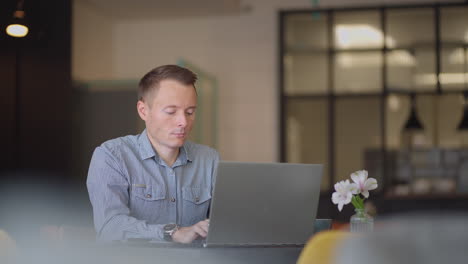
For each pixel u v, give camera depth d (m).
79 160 6.37
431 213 0.84
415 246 0.83
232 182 1.69
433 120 7.57
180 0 7.27
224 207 1.69
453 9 7.50
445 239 0.81
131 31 8.27
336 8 7.73
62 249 1.66
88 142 6.39
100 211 2.11
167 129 2.12
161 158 2.28
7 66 4.81
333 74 7.81
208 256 1.62
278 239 1.76
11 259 1.50
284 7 7.89
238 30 8.06
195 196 2.31
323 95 7.80
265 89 7.98
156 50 8.23
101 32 7.89
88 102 6.43
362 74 7.73
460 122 7.11
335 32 7.80
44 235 2.22
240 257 1.64
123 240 1.88
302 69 7.88
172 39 8.20
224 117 8.05
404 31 7.62
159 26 8.23
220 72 8.09
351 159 7.75
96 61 7.73
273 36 7.97
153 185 2.24
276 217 1.75
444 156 7.33
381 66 7.69
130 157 2.24
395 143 7.65
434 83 7.55
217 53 8.10
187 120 2.13
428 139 7.58
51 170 5.23
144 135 2.28
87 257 1.65
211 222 1.70
